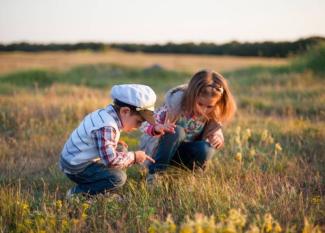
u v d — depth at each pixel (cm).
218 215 367
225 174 498
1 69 2348
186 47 4906
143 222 373
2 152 591
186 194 419
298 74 1384
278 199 406
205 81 438
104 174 426
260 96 1121
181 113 461
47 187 467
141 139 487
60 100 918
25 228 362
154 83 1775
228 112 462
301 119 768
